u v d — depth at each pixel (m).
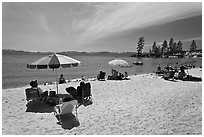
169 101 7.22
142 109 6.47
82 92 7.79
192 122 5.17
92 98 8.28
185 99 7.34
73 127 5.12
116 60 15.59
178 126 4.97
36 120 5.66
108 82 12.58
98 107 6.90
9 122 5.47
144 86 11.08
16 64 48.53
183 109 6.21
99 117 5.82
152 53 131.62
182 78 14.01
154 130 4.80
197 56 106.88
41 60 7.42
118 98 8.23
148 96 8.38
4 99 7.74
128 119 5.58
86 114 6.14
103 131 4.83
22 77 23.23
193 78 14.03
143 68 39.06
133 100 7.79
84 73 28.11
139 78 14.93
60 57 7.62
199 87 10.20
